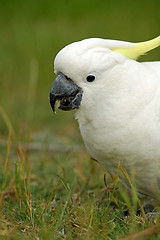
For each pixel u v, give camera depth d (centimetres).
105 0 2169
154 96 669
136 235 592
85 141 736
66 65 656
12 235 650
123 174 726
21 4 2248
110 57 653
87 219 669
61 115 1424
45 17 2141
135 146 673
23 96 1570
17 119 1364
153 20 1855
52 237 627
